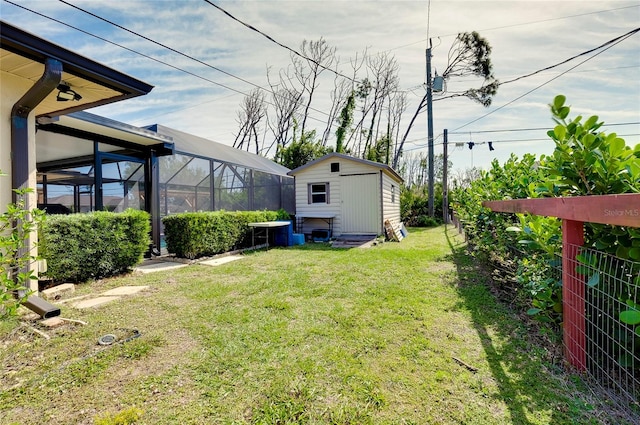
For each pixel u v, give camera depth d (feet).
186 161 27.37
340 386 6.43
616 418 5.26
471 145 56.08
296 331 9.11
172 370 7.13
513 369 6.86
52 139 19.34
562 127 6.86
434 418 5.45
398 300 11.70
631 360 5.76
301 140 65.62
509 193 13.01
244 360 7.52
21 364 7.38
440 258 20.30
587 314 6.47
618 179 6.17
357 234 34.24
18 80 11.32
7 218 8.81
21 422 5.53
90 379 6.77
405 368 7.04
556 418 5.34
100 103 13.87
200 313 10.72
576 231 6.66
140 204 23.59
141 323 9.88
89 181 21.62
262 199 38.58
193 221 21.49
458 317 9.96
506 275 12.21
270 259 21.59
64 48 10.10
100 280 15.49
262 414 5.68
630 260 5.60
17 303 8.79
